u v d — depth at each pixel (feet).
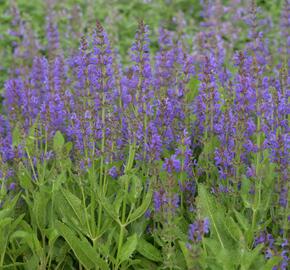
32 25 9.29
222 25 7.82
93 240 4.81
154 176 4.78
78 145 5.09
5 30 9.02
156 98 5.57
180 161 4.97
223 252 4.51
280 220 4.76
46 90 5.97
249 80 4.89
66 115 5.57
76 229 4.85
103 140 4.84
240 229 4.76
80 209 4.81
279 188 4.80
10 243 5.01
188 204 5.07
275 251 4.59
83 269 5.02
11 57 8.11
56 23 8.64
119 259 4.85
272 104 5.03
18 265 4.94
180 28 7.93
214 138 5.31
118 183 4.97
